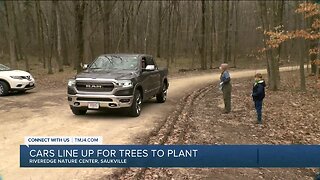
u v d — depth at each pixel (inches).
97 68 492.1
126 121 430.9
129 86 437.4
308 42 1054.4
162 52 2331.4
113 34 1792.6
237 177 275.3
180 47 2389.3
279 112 542.3
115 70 480.1
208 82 1023.0
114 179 246.1
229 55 2101.4
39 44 1835.6
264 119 483.5
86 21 1128.8
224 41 1851.6
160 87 582.9
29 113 470.0
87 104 434.3
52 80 964.0
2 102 561.3
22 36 2118.6
